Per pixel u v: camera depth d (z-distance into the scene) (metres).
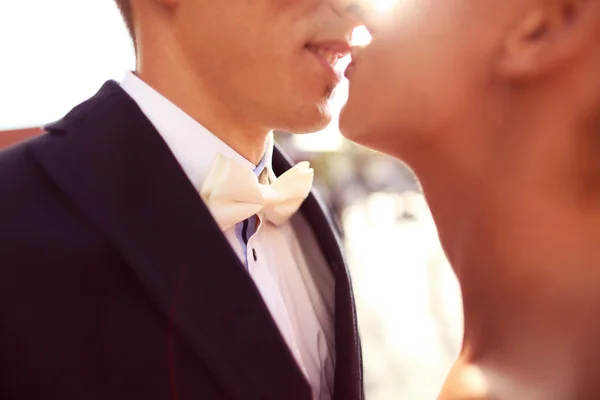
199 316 0.80
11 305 0.76
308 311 1.13
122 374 0.77
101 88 0.97
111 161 0.86
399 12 0.64
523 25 0.57
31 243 0.79
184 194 0.85
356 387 1.04
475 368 0.59
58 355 0.76
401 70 0.62
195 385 0.79
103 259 0.80
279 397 0.81
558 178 0.56
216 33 0.93
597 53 0.54
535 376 0.54
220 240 0.84
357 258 7.62
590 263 0.54
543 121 0.56
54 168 0.84
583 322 0.53
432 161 0.64
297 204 1.12
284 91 0.97
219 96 0.98
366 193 10.41
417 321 4.63
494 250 0.59
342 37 0.98
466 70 0.59
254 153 1.08
